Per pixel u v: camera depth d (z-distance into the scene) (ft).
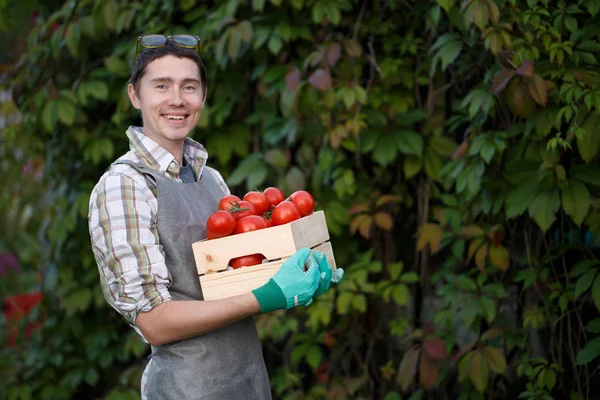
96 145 11.14
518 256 8.81
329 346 10.25
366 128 9.40
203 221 6.26
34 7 11.95
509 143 8.54
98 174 11.93
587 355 7.82
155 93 6.11
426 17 9.04
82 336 11.96
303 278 5.61
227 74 10.36
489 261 8.91
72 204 11.93
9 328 13.12
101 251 5.73
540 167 7.82
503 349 8.98
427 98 9.52
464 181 8.36
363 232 9.19
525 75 7.50
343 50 9.41
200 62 6.42
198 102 6.29
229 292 5.80
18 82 11.51
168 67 6.08
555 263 8.56
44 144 12.29
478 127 8.41
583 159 7.61
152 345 5.96
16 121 12.48
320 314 9.53
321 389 10.10
